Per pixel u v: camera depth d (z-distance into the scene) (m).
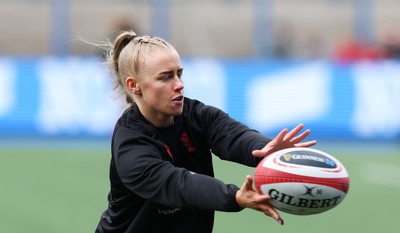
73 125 48.44
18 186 33.88
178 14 57.38
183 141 13.79
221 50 56.97
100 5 55.97
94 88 48.69
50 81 48.75
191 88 49.38
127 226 14.09
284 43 54.94
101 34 55.59
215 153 13.98
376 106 48.78
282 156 12.14
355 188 34.34
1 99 48.47
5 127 48.31
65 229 26.62
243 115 49.03
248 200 11.45
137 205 13.81
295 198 11.91
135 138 13.08
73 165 38.91
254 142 13.30
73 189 33.22
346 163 41.16
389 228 27.34
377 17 56.41
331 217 28.94
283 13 56.25
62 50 55.28
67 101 48.56
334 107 48.72
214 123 13.97
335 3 56.31
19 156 41.66
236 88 49.28
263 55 55.03
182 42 57.16
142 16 55.66
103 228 14.44
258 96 49.16
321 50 55.09
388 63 49.31
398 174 37.81
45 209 29.56
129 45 13.63
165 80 13.13
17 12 58.56
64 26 55.34
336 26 55.94
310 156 12.14
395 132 48.59
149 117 13.47
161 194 12.32
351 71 49.06
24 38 58.22
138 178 12.59
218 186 11.76
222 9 57.44
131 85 13.48
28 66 48.88
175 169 12.37
